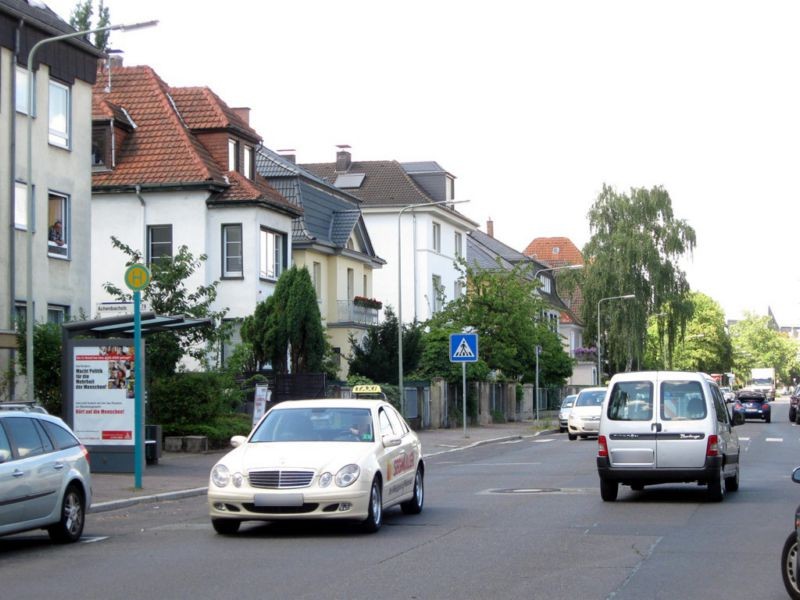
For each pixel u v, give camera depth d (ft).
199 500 67.92
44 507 45.60
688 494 67.31
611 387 63.16
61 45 111.34
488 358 179.22
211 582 36.50
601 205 255.70
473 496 66.59
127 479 75.97
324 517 46.85
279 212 154.51
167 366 104.47
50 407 92.53
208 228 147.02
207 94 154.40
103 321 78.18
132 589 35.40
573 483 75.15
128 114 150.82
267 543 46.32
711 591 34.35
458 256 185.68
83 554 44.21
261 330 128.88
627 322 246.68
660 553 42.50
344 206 200.44
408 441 55.98
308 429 51.49
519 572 38.04
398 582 36.06
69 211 112.68
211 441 103.04
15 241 103.86
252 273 146.41
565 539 46.65
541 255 397.60
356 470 47.50
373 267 206.90
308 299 129.18
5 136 102.22
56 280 110.32
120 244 107.55
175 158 146.51
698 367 451.94
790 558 31.73
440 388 168.66
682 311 250.57
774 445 126.11
